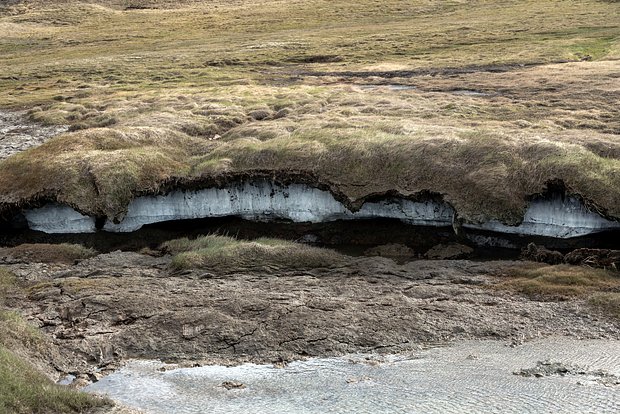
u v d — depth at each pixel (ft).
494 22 258.57
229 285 78.13
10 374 54.39
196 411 53.67
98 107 156.25
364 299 73.56
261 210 100.53
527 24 248.52
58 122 146.82
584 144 99.55
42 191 100.32
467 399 53.57
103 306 71.97
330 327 67.05
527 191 89.66
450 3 319.68
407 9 313.32
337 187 96.48
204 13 334.65
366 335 66.03
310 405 53.88
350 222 97.14
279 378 59.16
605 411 50.70
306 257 85.05
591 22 241.76
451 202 90.94
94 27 315.17
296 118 128.26
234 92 160.76
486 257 87.15
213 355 63.98
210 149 113.19
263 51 233.76
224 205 101.14
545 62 182.60
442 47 221.87
